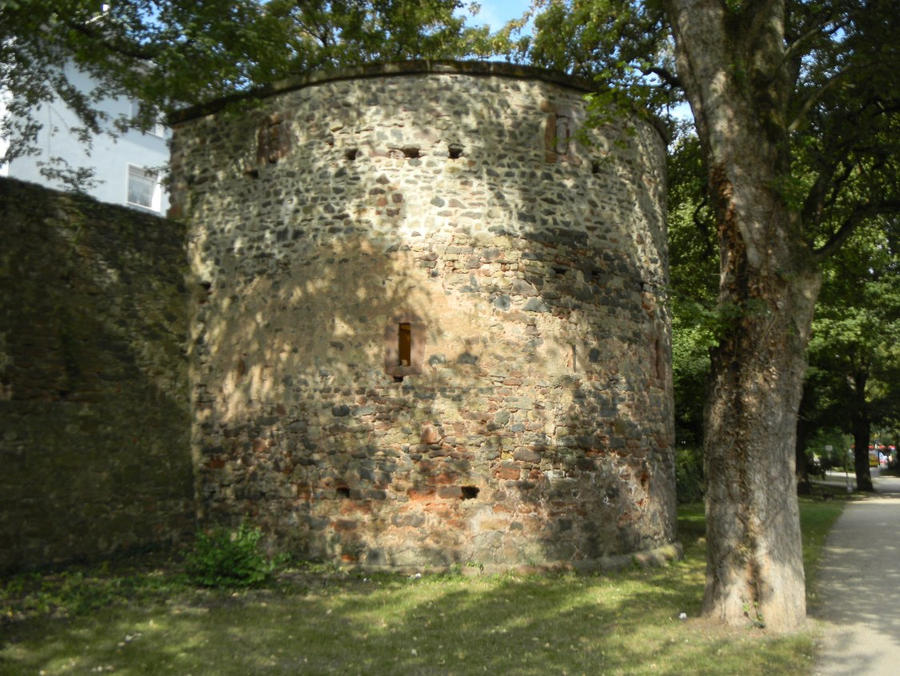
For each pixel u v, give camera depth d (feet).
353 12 54.65
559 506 32.58
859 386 90.07
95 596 25.66
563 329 33.78
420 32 59.00
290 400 33.71
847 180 35.47
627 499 34.65
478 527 31.50
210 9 35.27
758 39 26.45
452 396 32.17
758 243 24.59
